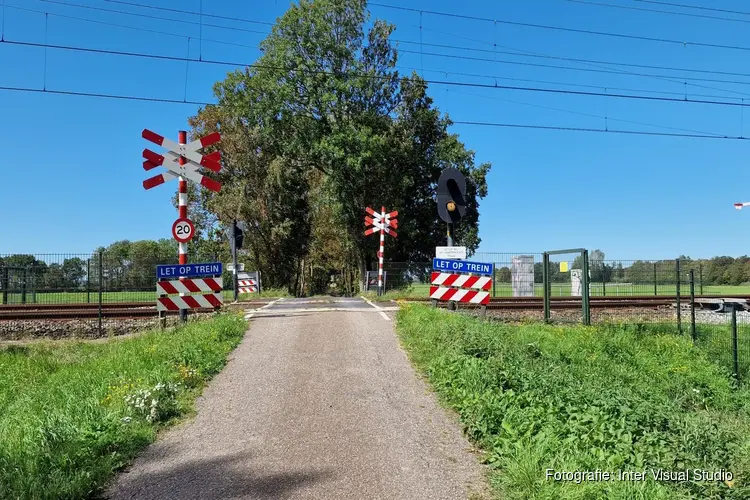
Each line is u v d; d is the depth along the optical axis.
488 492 4.92
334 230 43.56
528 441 5.61
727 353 12.26
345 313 15.05
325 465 5.48
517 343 10.82
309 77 37.44
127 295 21.14
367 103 38.62
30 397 8.22
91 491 4.95
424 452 5.80
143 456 5.82
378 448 5.89
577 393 7.35
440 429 6.45
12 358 11.88
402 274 31.59
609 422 6.24
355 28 39.16
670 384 9.99
